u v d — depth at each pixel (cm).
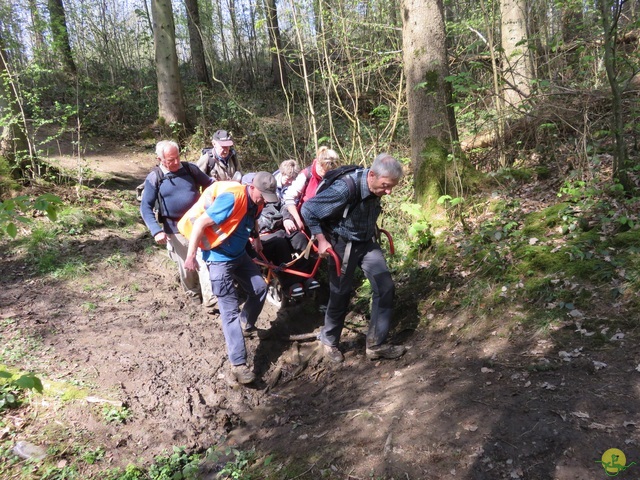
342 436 327
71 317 475
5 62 691
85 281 538
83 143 1077
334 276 403
